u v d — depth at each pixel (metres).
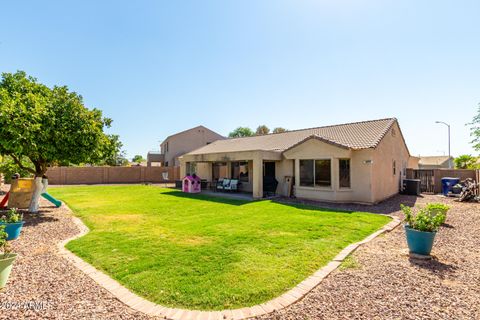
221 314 3.29
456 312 3.29
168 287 4.01
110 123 11.81
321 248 5.88
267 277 4.35
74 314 3.25
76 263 5.09
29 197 11.57
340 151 13.37
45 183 11.59
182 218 9.52
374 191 13.24
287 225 8.14
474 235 7.29
